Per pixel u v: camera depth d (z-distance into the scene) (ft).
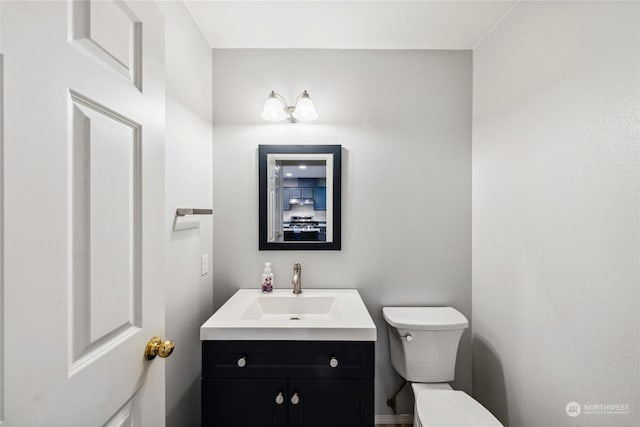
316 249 5.41
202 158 4.94
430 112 5.45
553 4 3.56
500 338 4.65
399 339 4.89
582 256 3.19
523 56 4.10
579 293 3.22
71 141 1.66
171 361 3.87
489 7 4.33
